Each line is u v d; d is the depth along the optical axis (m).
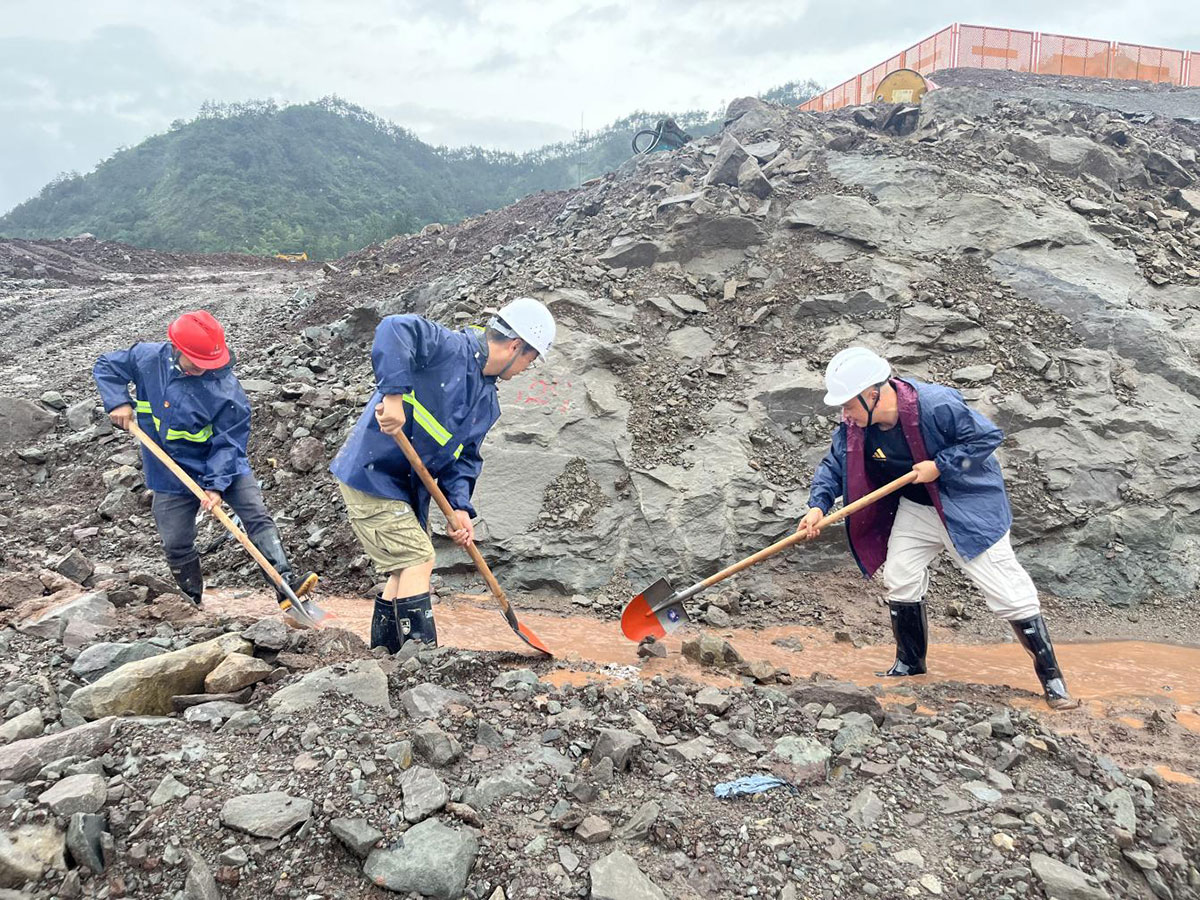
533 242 9.52
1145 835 2.58
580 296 7.09
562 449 5.89
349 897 2.14
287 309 11.52
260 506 4.47
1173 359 6.32
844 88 17.22
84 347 10.39
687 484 5.63
